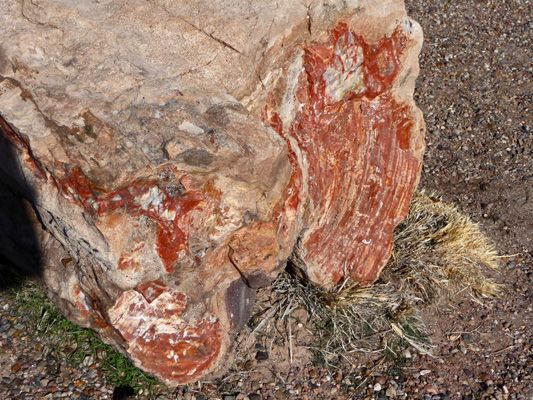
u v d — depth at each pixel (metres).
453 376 3.43
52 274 2.95
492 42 6.93
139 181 2.36
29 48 2.51
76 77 2.50
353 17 3.02
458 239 4.10
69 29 2.62
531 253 4.34
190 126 2.39
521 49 6.83
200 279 2.75
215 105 2.57
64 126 2.36
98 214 2.41
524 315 3.85
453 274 3.98
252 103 2.84
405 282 3.89
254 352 3.44
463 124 5.67
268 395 3.23
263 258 2.82
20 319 3.49
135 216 2.46
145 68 2.60
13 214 3.15
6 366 3.26
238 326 3.13
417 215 4.32
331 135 3.27
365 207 3.57
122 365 3.22
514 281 4.11
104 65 2.55
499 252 4.34
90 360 3.29
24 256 3.15
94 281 2.70
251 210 2.64
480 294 3.94
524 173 5.09
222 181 2.51
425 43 6.87
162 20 2.75
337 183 3.39
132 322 2.71
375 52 3.21
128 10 2.77
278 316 3.60
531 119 5.74
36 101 2.41
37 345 3.36
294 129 3.08
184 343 2.91
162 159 2.33
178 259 2.60
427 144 5.42
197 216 2.54
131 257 2.52
